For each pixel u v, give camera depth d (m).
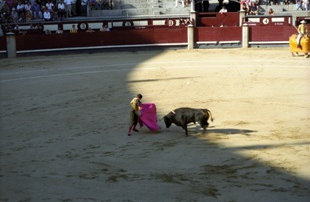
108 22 44.78
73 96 24.67
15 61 38.94
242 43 43.00
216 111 20.61
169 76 29.25
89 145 16.28
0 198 11.84
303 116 19.16
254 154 14.53
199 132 17.47
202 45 43.34
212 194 11.65
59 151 15.70
